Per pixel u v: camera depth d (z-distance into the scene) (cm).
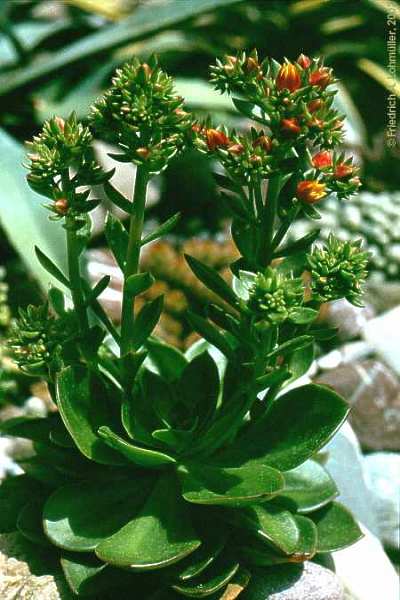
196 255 94
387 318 98
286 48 136
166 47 127
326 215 117
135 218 48
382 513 74
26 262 83
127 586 51
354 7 130
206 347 59
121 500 52
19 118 115
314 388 52
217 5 107
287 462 51
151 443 52
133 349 51
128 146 47
